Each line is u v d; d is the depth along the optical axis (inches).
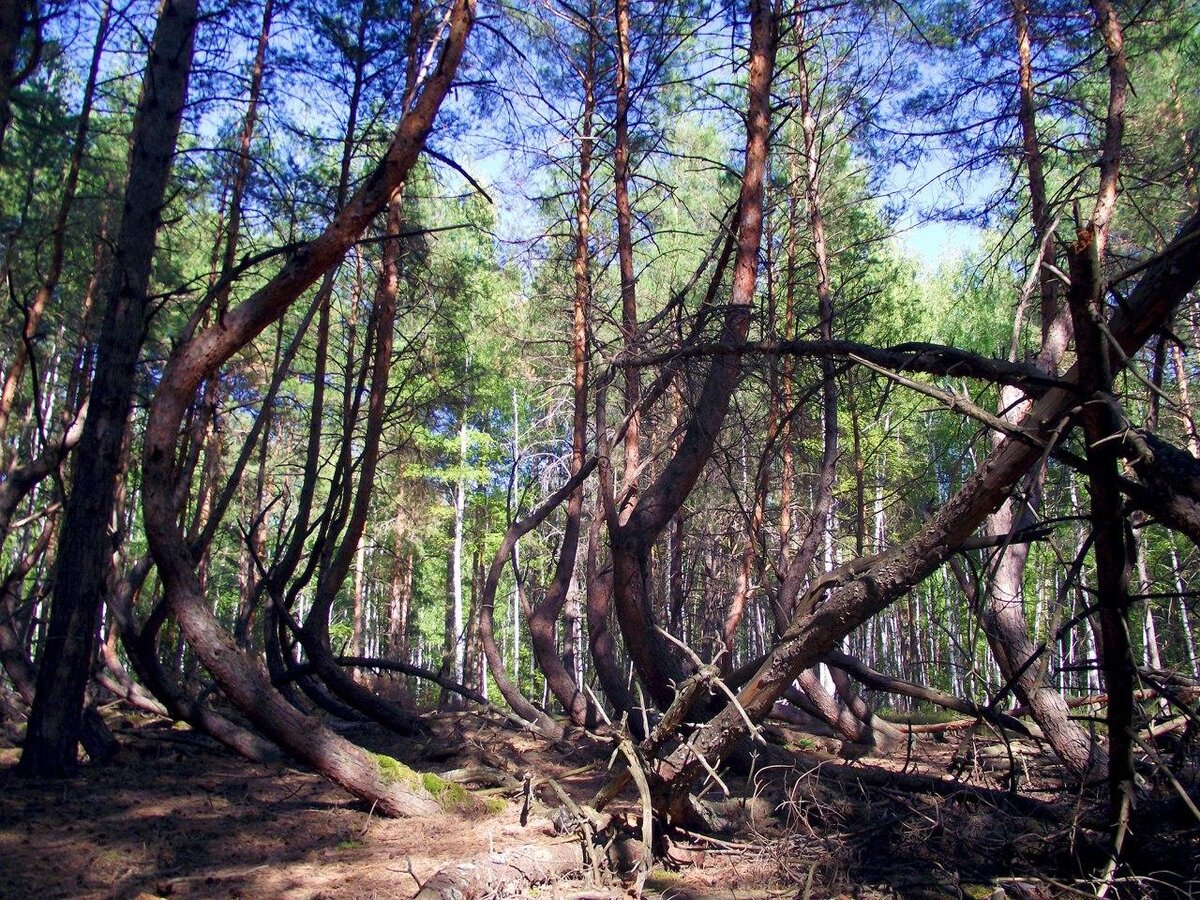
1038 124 425.4
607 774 311.7
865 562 195.8
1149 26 383.2
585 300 431.8
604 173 603.2
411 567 1184.8
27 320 286.0
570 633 563.2
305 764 242.2
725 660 317.1
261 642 797.9
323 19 414.9
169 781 287.6
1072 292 149.3
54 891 178.7
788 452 544.1
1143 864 187.9
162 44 310.2
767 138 339.0
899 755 393.1
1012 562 281.6
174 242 643.5
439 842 218.2
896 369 204.4
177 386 235.8
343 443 434.3
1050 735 261.0
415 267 524.7
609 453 350.3
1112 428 157.6
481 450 1145.4
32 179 492.4
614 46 482.6
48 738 283.0
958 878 189.3
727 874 199.0
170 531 238.2
